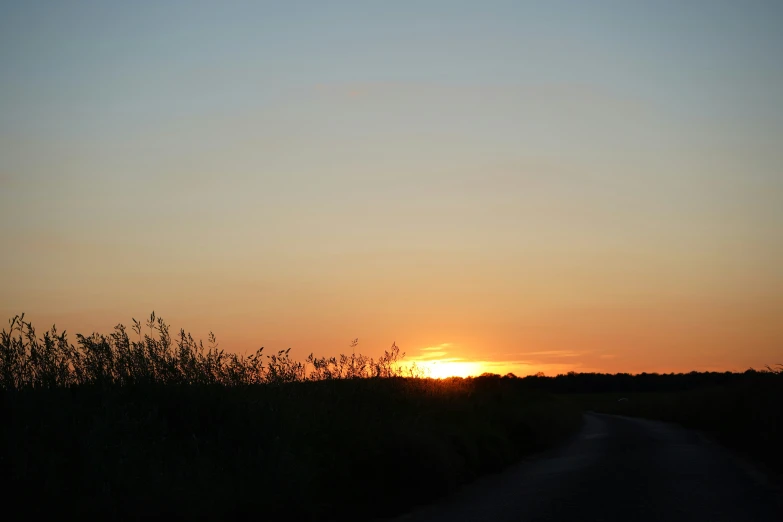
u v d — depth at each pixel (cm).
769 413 2039
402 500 1241
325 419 1386
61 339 1166
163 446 1046
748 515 1043
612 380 12225
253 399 1277
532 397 3897
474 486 1517
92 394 1116
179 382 1273
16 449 876
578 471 1634
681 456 1922
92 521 827
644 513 1066
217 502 959
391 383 1972
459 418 2014
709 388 4141
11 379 1030
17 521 788
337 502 1152
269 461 1085
